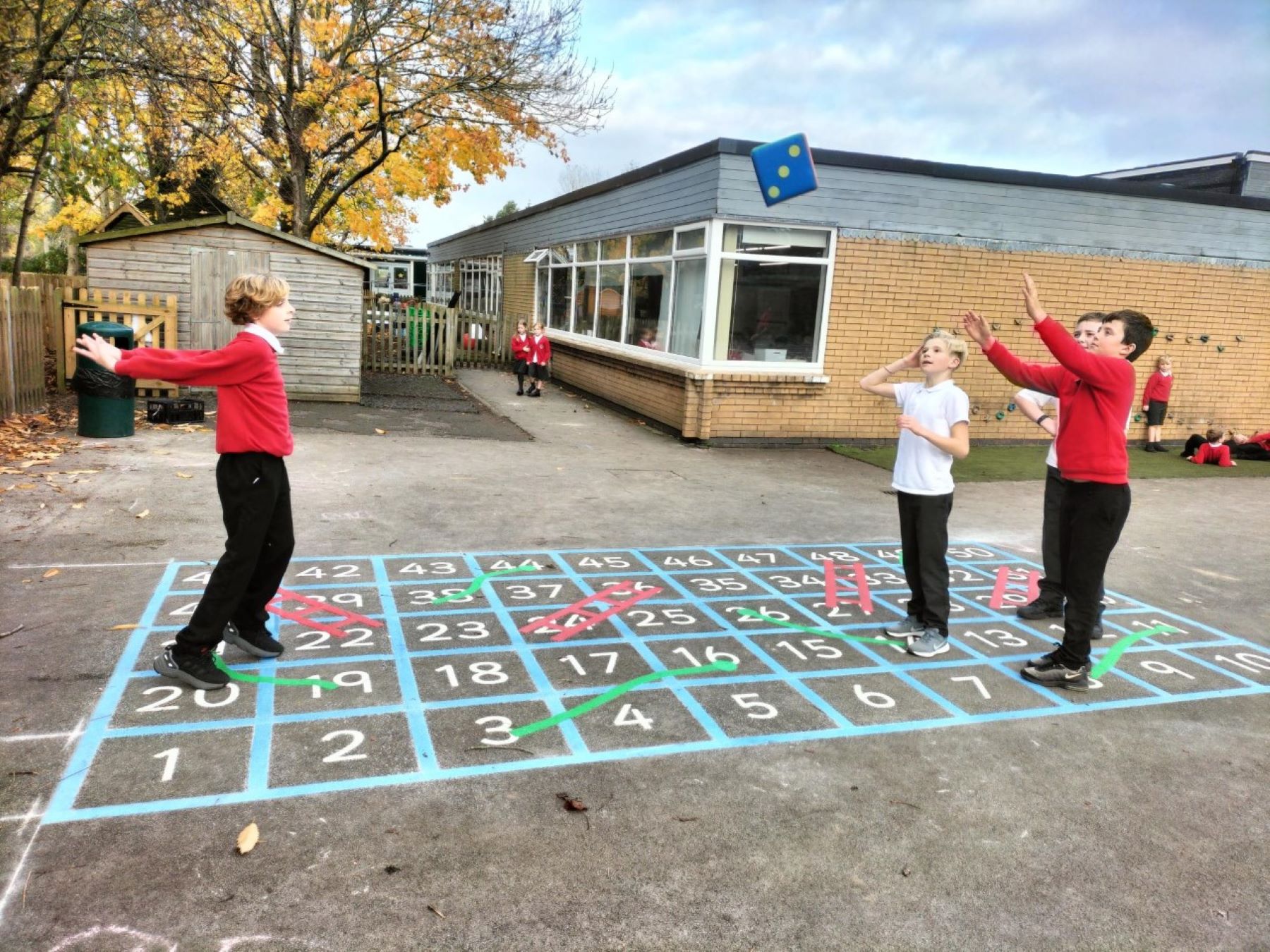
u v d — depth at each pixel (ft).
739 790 10.91
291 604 16.33
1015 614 18.58
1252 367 45.14
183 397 39.14
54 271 96.68
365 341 60.59
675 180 41.06
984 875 9.48
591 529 23.08
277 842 9.23
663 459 34.68
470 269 90.68
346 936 7.91
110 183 67.62
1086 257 41.57
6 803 9.57
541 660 14.53
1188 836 10.49
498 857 9.23
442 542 20.88
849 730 12.73
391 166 58.85
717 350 38.29
